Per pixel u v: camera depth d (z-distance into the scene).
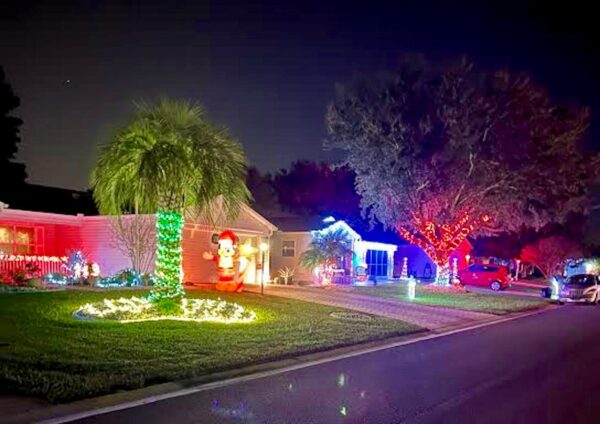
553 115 32.75
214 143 16.83
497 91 32.22
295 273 37.94
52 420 7.62
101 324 13.92
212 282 27.73
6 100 35.12
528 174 32.53
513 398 9.84
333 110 33.97
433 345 15.70
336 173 64.88
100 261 26.58
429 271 54.59
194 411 8.34
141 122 16.41
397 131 32.88
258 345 13.05
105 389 8.93
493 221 35.81
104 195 16.80
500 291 41.88
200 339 13.07
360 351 14.21
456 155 32.41
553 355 14.45
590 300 33.50
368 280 40.03
